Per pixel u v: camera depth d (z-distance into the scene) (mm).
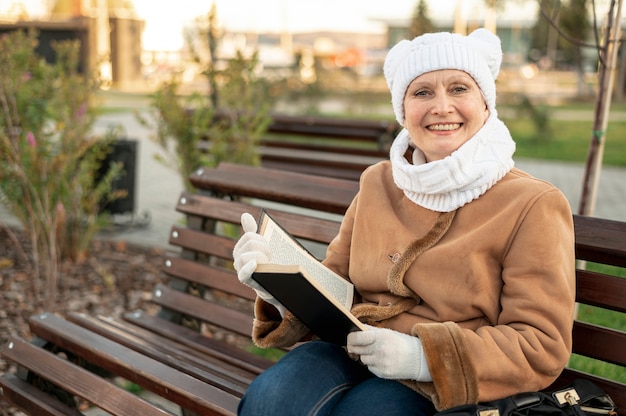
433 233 2031
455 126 2061
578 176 10266
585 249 2164
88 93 5504
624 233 2119
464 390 1814
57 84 5535
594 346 2131
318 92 17609
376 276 2145
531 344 1853
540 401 1832
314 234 2846
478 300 1965
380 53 38938
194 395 2299
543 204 1932
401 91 2127
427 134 2078
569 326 1889
